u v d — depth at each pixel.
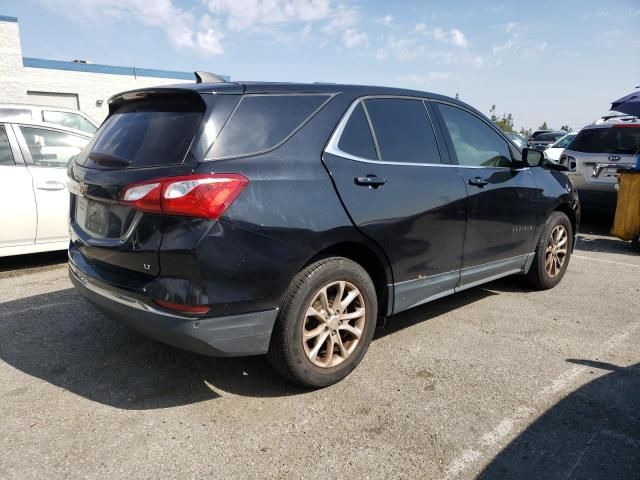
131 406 2.99
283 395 3.12
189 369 3.43
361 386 3.22
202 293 2.62
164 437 2.69
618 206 7.23
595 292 5.18
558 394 3.13
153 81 25.08
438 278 3.81
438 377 3.34
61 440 2.65
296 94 3.14
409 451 2.59
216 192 2.61
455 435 2.72
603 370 3.45
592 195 8.54
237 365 3.49
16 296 4.87
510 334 4.05
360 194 3.18
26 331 4.04
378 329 4.14
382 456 2.55
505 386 3.23
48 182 5.55
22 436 2.68
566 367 3.49
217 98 2.82
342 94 3.36
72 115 8.60
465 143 4.17
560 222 5.14
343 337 3.30
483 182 4.09
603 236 8.37
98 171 3.03
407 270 3.54
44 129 5.73
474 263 4.13
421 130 3.79
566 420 2.86
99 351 3.69
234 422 2.83
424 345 3.83
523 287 5.32
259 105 2.95
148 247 2.66
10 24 20.86
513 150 4.69
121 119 3.30
